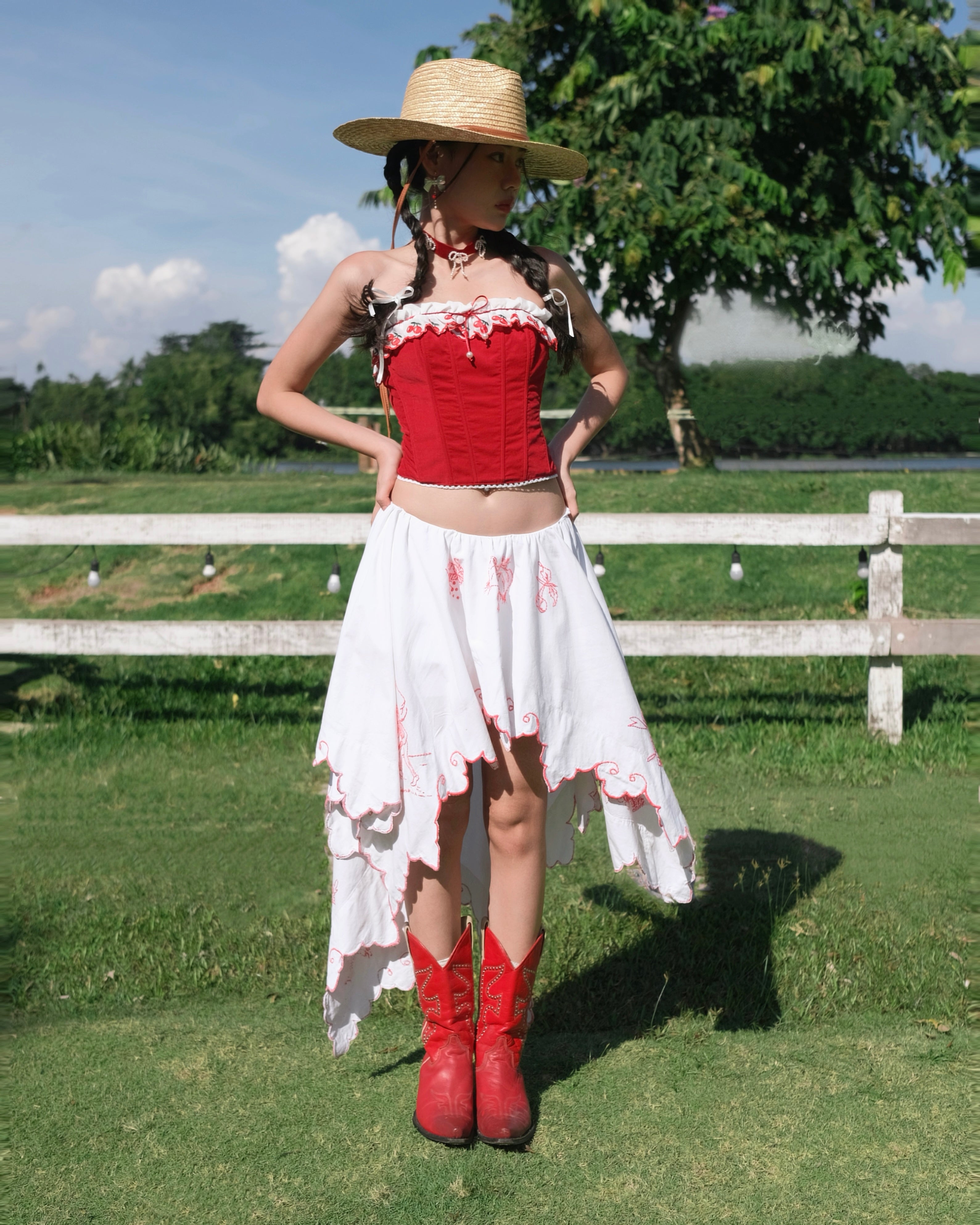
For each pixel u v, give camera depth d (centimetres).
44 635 556
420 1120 224
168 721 570
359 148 239
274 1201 203
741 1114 230
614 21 1377
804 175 1486
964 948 303
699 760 499
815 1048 256
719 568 784
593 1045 260
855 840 396
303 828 424
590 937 311
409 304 222
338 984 230
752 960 297
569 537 233
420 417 223
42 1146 220
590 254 1407
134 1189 207
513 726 218
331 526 561
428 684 217
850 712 568
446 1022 229
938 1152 216
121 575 805
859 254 1423
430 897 228
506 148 221
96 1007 282
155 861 387
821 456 1489
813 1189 205
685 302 1512
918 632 520
